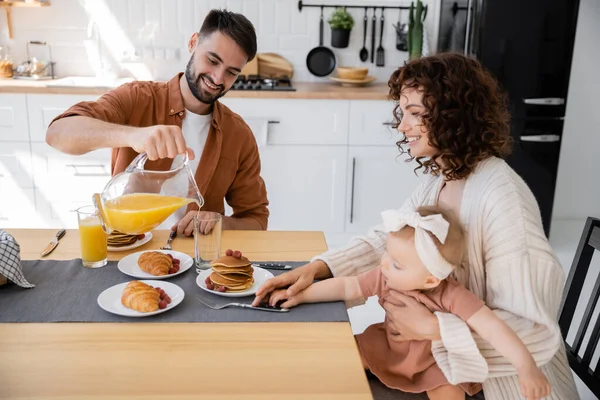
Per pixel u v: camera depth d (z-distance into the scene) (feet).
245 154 6.79
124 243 5.12
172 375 3.21
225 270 4.25
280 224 11.49
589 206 13.62
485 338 3.77
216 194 6.73
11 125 10.77
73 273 4.55
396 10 12.55
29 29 12.14
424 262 3.76
